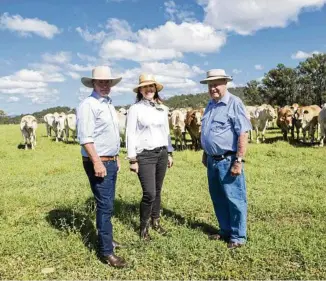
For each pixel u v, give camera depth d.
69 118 23.31
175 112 18.33
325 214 6.34
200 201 7.31
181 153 15.25
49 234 5.58
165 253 4.82
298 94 79.12
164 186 8.73
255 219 6.29
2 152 17.61
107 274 4.41
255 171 10.45
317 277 4.21
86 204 7.14
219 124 5.15
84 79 4.73
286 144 17.02
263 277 4.25
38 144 22.28
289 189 8.26
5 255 4.95
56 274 4.43
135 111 5.30
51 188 8.77
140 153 5.31
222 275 4.28
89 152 4.53
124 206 6.91
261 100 84.50
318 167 11.01
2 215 6.67
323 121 16.61
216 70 5.07
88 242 5.32
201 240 5.21
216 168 5.25
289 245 5.00
